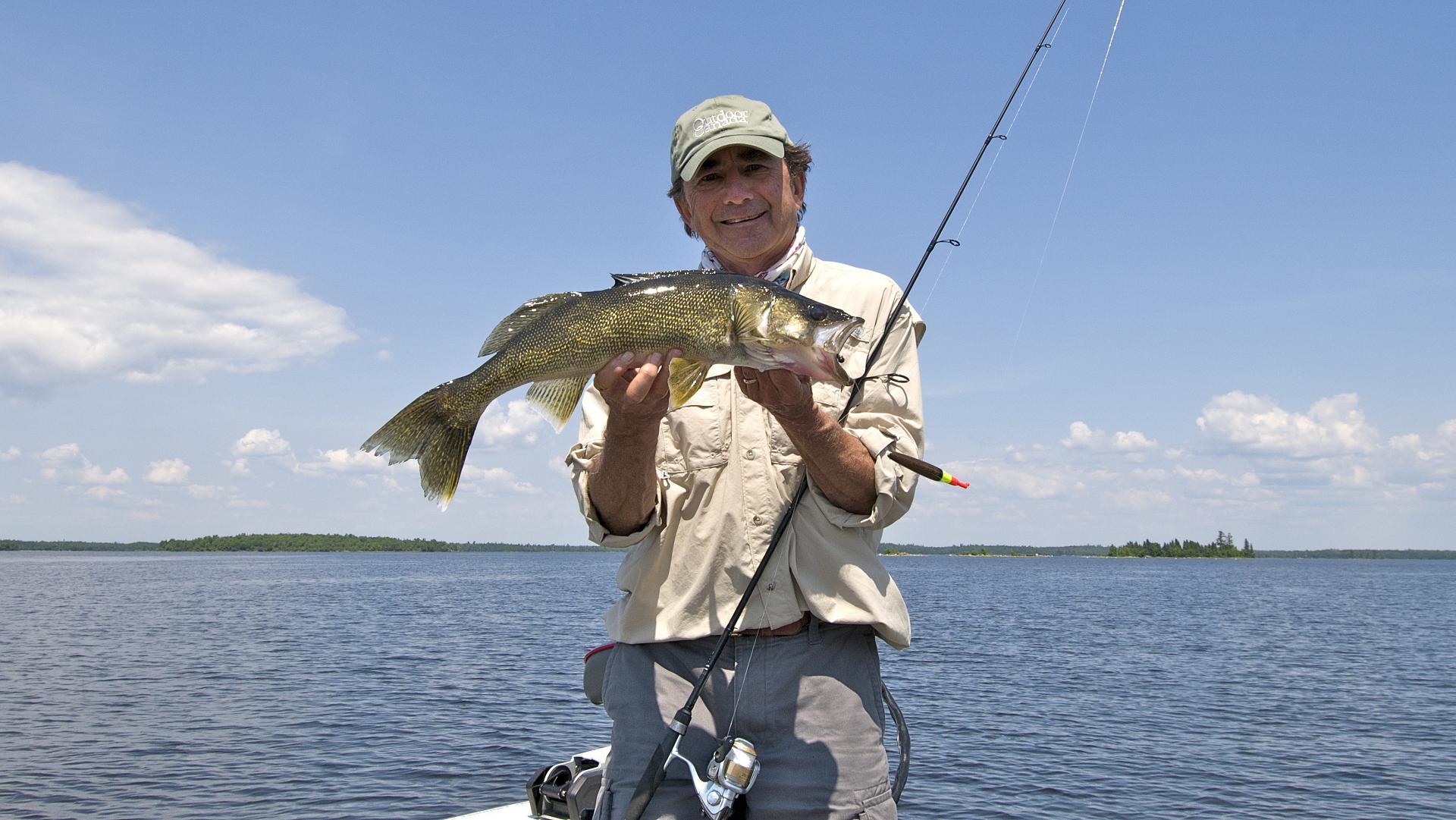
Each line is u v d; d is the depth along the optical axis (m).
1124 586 81.19
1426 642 32.03
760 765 2.83
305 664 22.62
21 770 11.80
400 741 13.52
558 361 2.97
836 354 2.56
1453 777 12.09
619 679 3.03
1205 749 13.62
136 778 11.41
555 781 4.45
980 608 47.72
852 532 2.88
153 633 31.64
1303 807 10.66
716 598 2.88
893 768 12.24
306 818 9.73
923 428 3.01
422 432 3.13
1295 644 30.67
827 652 2.88
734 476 2.88
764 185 2.98
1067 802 10.68
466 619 38.50
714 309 2.69
